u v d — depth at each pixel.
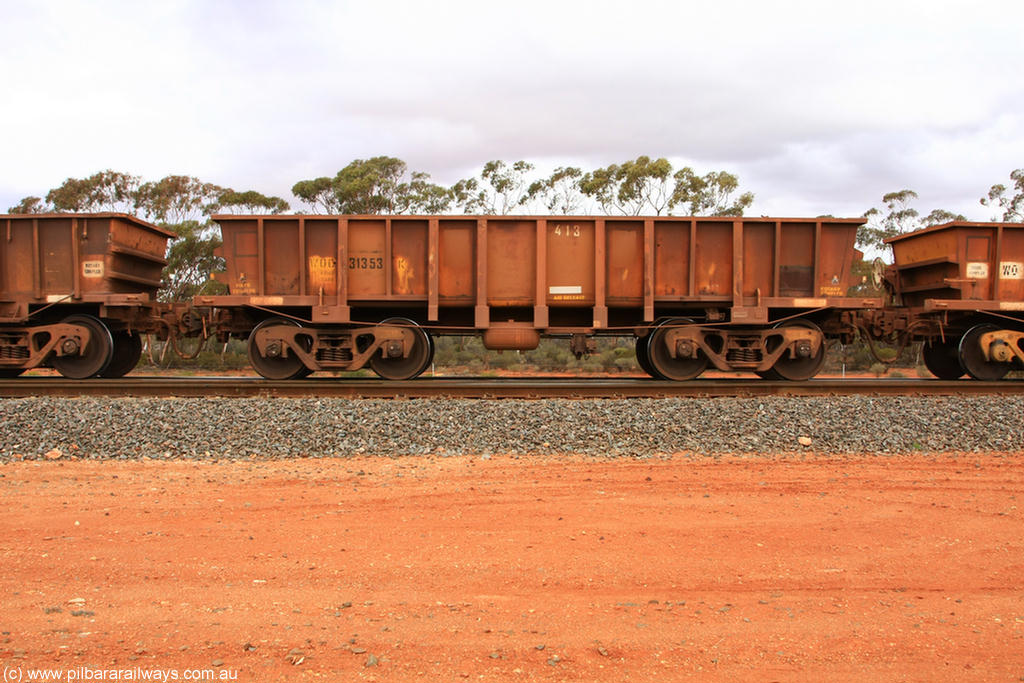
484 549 4.96
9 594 4.18
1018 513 5.93
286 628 3.75
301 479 6.96
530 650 3.52
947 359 14.77
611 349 29.36
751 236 12.72
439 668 3.35
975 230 12.87
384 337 12.48
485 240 12.49
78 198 32.72
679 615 3.96
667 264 12.73
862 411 9.70
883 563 4.80
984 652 3.59
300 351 12.48
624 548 5.00
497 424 8.97
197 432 8.56
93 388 11.55
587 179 34.12
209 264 32.31
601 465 7.64
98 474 7.17
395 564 4.67
